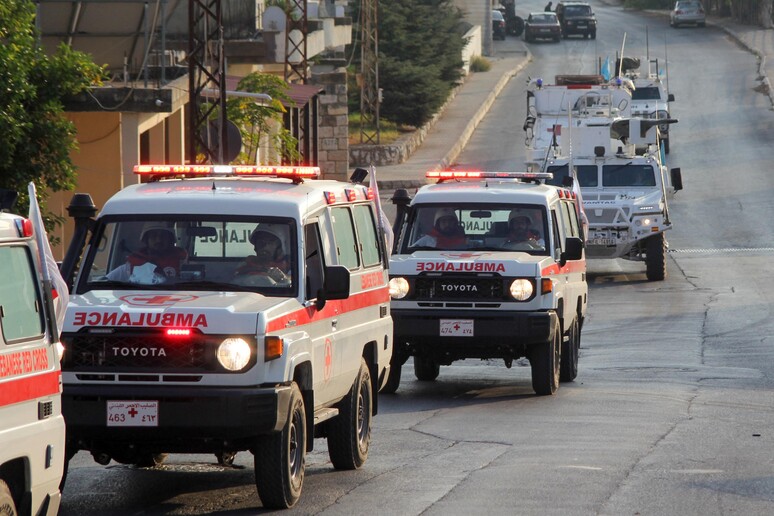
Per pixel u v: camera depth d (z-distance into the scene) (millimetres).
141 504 32281
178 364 30234
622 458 37750
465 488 33625
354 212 38719
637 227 95750
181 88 81250
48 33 87562
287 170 35844
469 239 54969
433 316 51594
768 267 101625
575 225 63375
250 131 95750
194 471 37094
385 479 35188
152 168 35812
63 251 80312
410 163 166750
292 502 31516
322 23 147375
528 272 51438
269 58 106812
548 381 51906
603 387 54531
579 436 41906
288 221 33562
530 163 108438
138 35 88938
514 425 44469
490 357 53000
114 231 33906
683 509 31016
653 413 46812
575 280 58281
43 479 25109
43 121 62281
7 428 23953
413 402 51031
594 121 102625
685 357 63594
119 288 33031
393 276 52156
